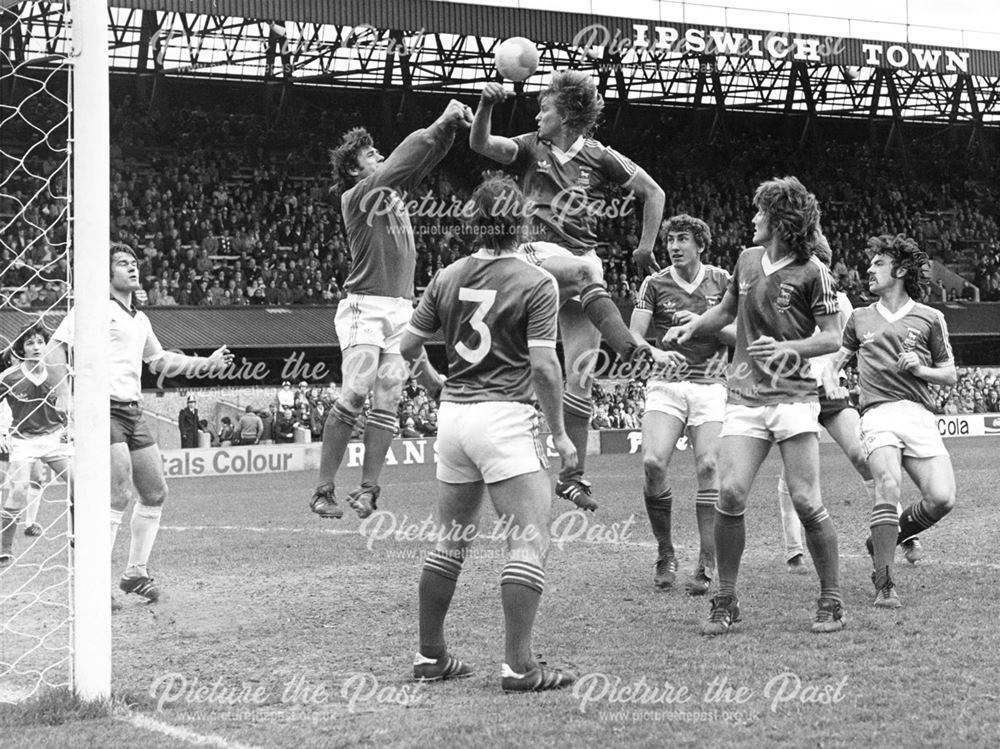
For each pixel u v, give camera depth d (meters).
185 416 25.34
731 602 6.60
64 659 6.18
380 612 7.41
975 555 9.02
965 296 41.34
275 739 4.67
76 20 5.37
